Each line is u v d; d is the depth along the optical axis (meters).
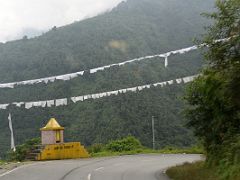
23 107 80.25
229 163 16.02
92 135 63.03
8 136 69.94
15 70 97.31
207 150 20.95
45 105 79.62
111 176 21.16
